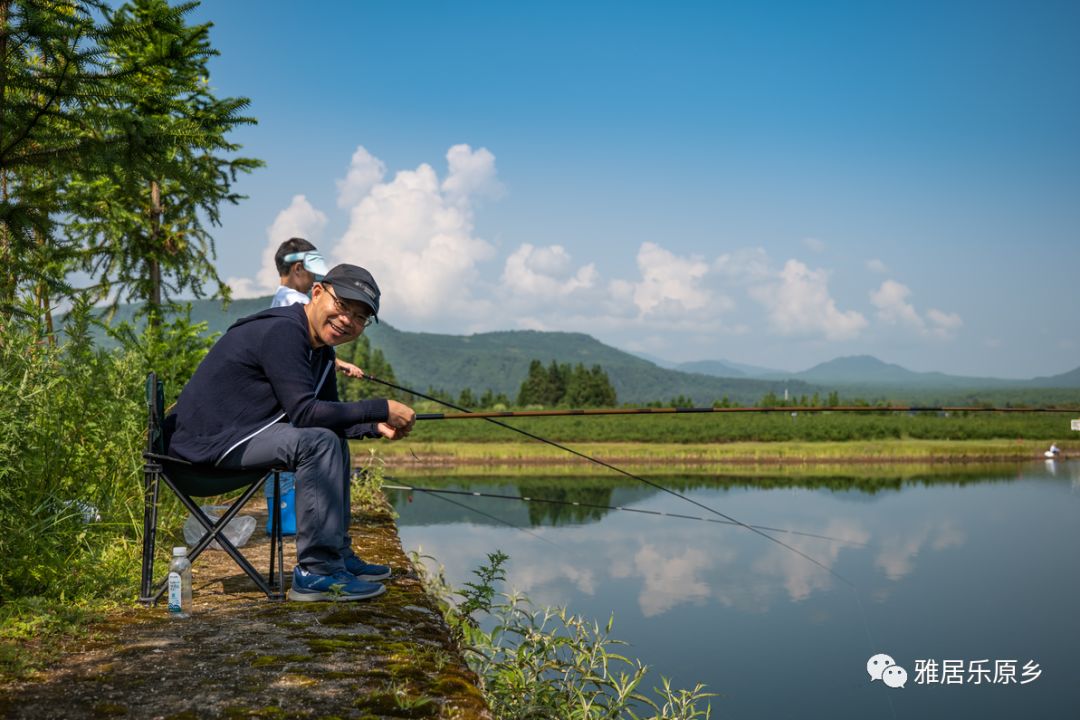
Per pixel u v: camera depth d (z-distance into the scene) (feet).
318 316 10.12
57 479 12.31
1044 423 247.70
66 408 13.55
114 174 18.04
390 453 175.52
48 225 17.72
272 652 7.47
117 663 7.12
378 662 7.22
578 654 11.88
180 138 18.86
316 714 5.95
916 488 109.50
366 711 6.02
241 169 31.94
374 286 10.14
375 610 9.20
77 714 5.91
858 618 36.22
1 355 11.83
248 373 9.70
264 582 9.62
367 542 13.79
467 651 10.79
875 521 72.64
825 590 42.09
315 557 9.68
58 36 15.89
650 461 181.27
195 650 7.54
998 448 204.44
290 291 15.58
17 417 11.15
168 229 31.94
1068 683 27.84
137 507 13.99
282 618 8.77
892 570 48.91
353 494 18.93
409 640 8.02
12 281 16.90
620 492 101.60
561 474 138.51
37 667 6.96
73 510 11.71
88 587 9.71
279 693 6.38
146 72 18.26
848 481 123.44
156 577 10.95
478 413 14.89
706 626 33.01
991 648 32.17
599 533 61.05
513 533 55.31
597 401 474.08
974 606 39.47
